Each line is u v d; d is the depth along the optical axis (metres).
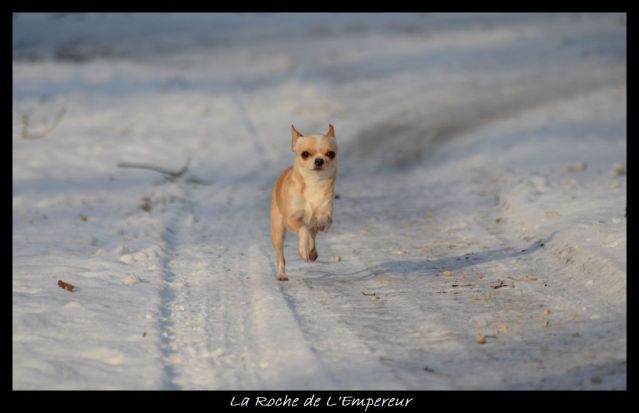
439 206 26.28
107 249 20.16
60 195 27.41
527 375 11.67
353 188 29.88
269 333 13.85
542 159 32.97
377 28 83.69
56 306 15.02
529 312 14.77
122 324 14.24
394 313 15.03
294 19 89.44
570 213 22.06
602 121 42.88
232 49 72.88
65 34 77.31
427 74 61.44
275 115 47.28
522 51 70.50
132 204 26.06
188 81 57.62
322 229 16.33
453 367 12.16
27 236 21.36
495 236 21.56
